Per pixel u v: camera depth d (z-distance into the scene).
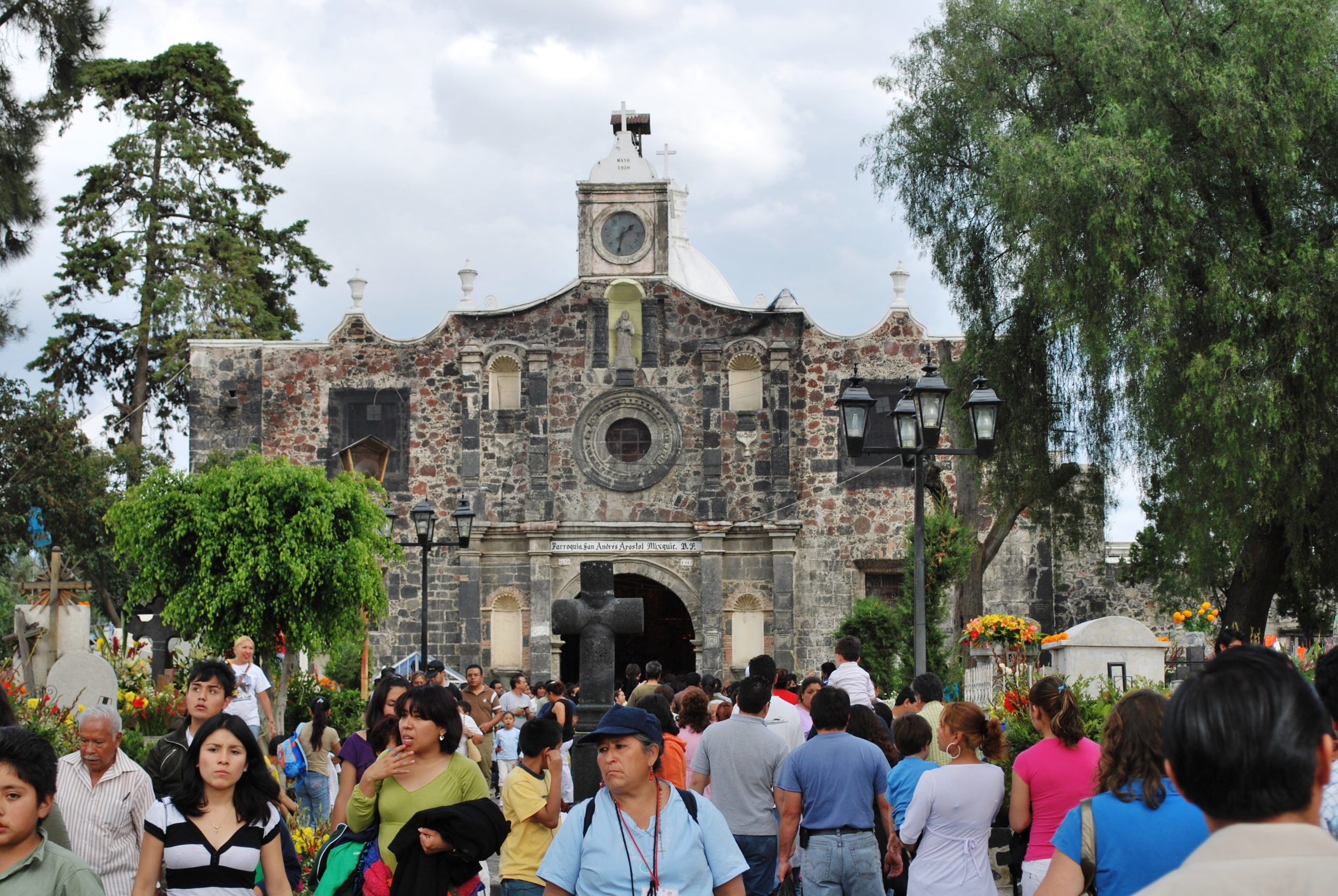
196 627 28.00
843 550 38.84
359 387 39.81
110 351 49.81
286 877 7.77
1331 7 22.59
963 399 27.11
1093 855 6.23
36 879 6.37
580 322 40.00
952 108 27.48
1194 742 3.67
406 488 39.41
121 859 8.52
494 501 39.28
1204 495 21.97
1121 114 22.78
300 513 28.06
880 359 39.31
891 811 9.97
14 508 44.59
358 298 40.22
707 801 6.86
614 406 39.72
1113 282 22.47
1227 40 22.83
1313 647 19.62
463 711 14.66
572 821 6.75
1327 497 22.17
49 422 45.19
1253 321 22.16
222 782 7.45
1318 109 22.06
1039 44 25.47
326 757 16.52
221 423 39.66
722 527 38.59
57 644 24.09
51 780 6.50
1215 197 23.22
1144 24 23.38
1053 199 23.12
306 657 38.03
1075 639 19.45
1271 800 3.57
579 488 39.44
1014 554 38.56
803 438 39.31
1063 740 8.32
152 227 48.00
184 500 27.97
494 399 40.22
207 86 49.59
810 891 9.59
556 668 38.38
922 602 17.83
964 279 27.72
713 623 38.41
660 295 39.91
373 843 8.04
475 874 7.76
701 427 39.47
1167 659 21.25
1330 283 21.30
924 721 10.14
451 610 38.97
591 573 14.88
